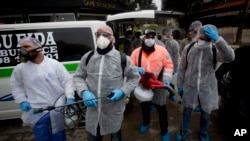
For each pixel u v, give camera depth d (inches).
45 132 88.1
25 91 87.4
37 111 80.4
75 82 81.7
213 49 97.0
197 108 126.7
